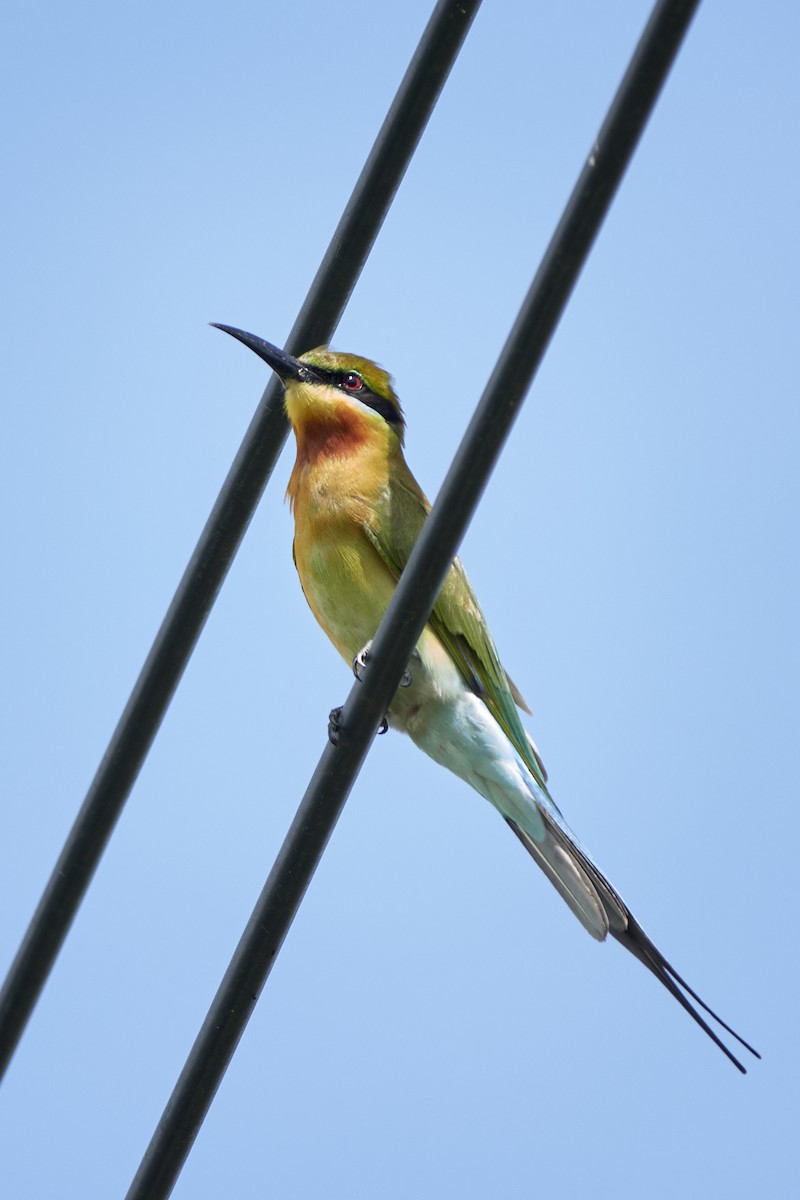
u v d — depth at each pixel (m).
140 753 8.54
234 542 8.91
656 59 6.27
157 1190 7.67
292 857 7.70
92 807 8.45
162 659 8.67
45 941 8.30
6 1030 8.22
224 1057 7.66
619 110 6.36
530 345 6.73
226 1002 7.67
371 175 8.79
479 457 6.95
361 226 8.86
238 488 8.95
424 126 8.70
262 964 7.67
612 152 6.41
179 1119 7.67
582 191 6.49
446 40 8.46
